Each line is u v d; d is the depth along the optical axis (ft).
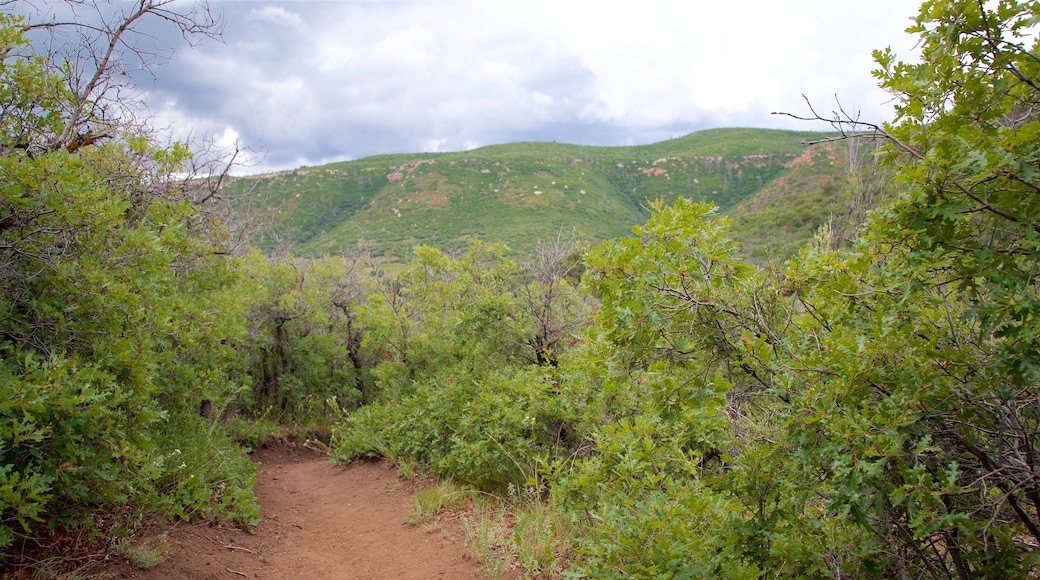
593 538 14.56
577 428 22.31
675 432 15.07
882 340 8.76
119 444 13.34
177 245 18.93
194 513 18.61
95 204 12.84
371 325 41.01
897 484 8.70
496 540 18.33
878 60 9.13
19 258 13.00
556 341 28.89
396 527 21.27
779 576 10.18
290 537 20.34
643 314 11.13
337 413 44.39
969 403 8.62
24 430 10.32
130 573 13.57
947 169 7.83
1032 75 8.02
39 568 12.39
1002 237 8.42
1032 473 8.20
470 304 30.17
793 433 9.46
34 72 15.16
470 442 24.79
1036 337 7.82
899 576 10.15
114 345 13.19
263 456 35.60
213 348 23.43
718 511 11.46
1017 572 8.12
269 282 43.27
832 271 10.66
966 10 7.73
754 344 10.19
